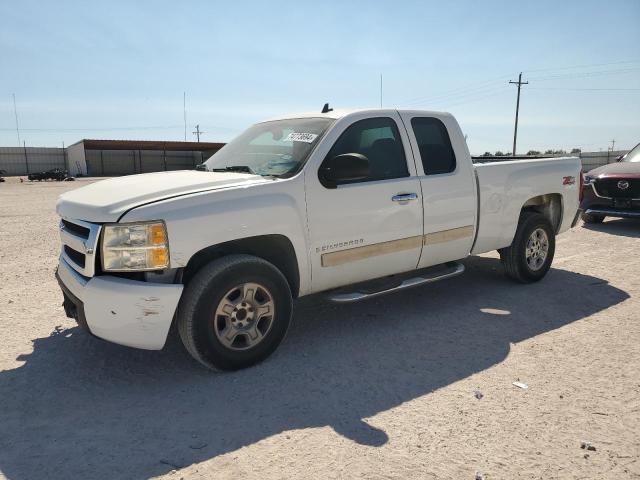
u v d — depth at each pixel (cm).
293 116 506
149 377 387
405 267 491
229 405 344
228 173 439
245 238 395
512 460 279
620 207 975
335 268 438
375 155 466
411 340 452
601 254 781
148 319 351
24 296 594
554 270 685
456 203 511
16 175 6131
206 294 368
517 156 761
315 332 473
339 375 386
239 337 395
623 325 479
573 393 352
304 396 354
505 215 565
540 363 400
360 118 460
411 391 359
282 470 274
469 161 529
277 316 404
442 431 309
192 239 361
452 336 459
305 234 416
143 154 6394
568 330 469
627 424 313
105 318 355
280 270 429
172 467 278
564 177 633
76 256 396
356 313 523
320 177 423
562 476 266
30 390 368
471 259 747
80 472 275
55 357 424
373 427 314
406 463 278
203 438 305
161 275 362
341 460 282
